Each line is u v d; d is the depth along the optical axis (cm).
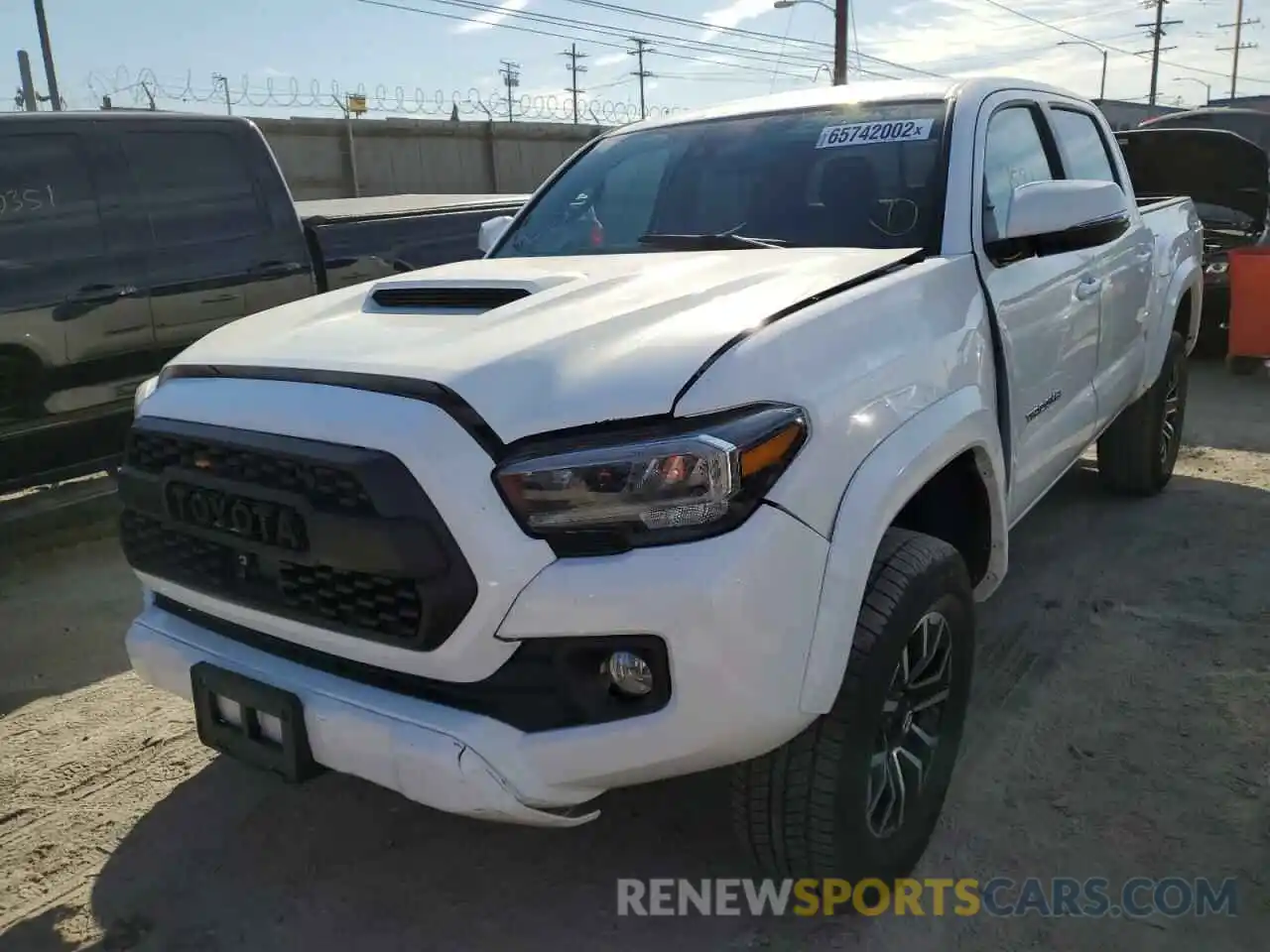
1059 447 365
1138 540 494
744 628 200
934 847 281
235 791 320
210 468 231
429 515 200
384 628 211
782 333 224
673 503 198
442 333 236
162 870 285
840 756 229
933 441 245
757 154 350
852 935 251
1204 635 396
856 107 351
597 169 385
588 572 198
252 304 577
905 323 256
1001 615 419
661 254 309
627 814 301
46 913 269
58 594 489
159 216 539
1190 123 1103
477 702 211
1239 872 269
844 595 218
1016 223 293
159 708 376
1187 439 683
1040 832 286
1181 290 513
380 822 303
